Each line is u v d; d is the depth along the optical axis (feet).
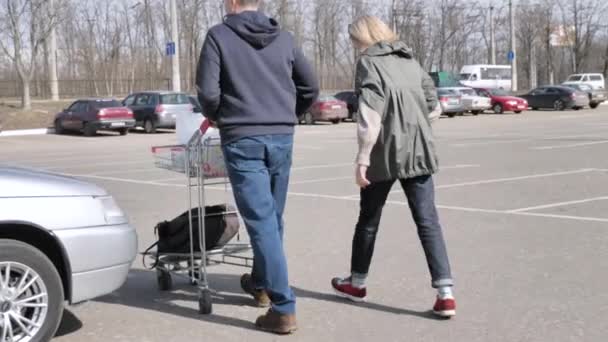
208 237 19.17
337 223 30.53
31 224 15.48
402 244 25.94
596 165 49.60
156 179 48.73
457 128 96.12
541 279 21.11
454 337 16.53
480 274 21.77
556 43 231.71
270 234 16.48
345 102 120.57
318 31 208.03
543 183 41.32
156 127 101.65
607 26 227.81
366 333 16.90
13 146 83.51
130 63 189.67
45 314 15.70
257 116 16.28
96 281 16.40
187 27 180.75
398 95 16.99
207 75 16.11
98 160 63.87
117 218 16.98
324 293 20.17
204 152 18.34
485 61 247.50
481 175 45.70
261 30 16.49
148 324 17.85
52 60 146.10
